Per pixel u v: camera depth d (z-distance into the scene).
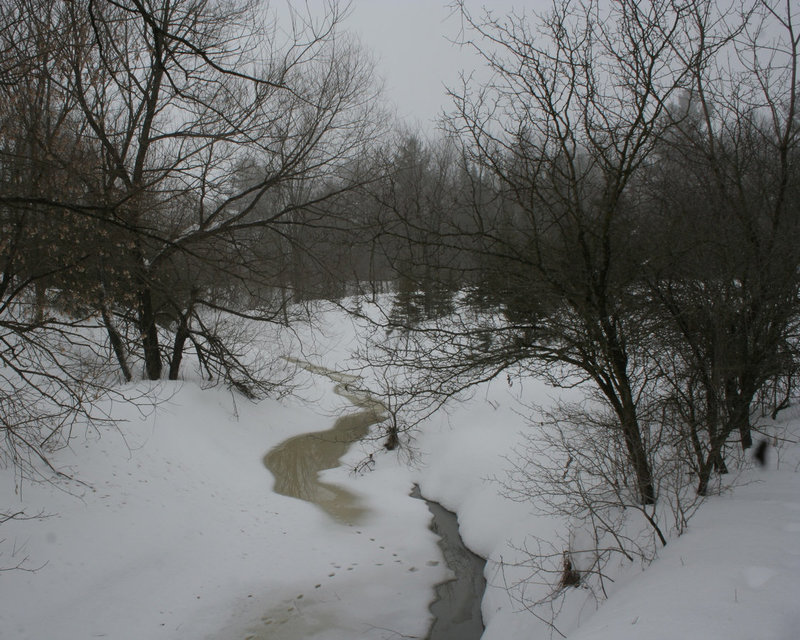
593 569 6.54
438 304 7.64
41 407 11.02
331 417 18.45
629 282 6.84
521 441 11.79
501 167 6.69
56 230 8.95
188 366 18.72
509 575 8.09
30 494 8.91
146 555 8.73
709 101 7.37
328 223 13.62
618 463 6.95
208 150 12.91
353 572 9.09
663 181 7.57
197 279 14.43
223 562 9.09
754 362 6.89
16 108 8.09
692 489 6.98
